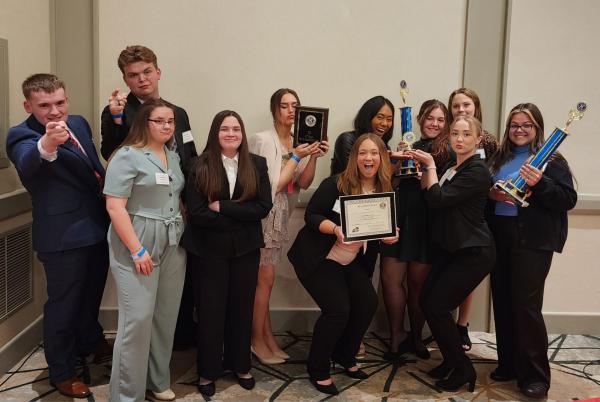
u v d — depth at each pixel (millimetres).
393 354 3354
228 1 3525
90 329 3186
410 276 3377
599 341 3695
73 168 2727
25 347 3266
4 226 3031
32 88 2580
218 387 2947
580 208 3688
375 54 3607
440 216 2896
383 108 3271
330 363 3180
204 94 3582
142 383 2645
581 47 3611
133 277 2549
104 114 2971
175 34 3529
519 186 2725
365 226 2770
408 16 3588
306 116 3064
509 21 3568
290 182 3152
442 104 3264
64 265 2729
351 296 2984
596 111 3662
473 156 2799
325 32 3578
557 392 2975
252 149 3180
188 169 2885
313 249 2875
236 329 2908
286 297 3771
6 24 2980
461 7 3586
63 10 3479
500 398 2895
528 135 2863
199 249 2756
